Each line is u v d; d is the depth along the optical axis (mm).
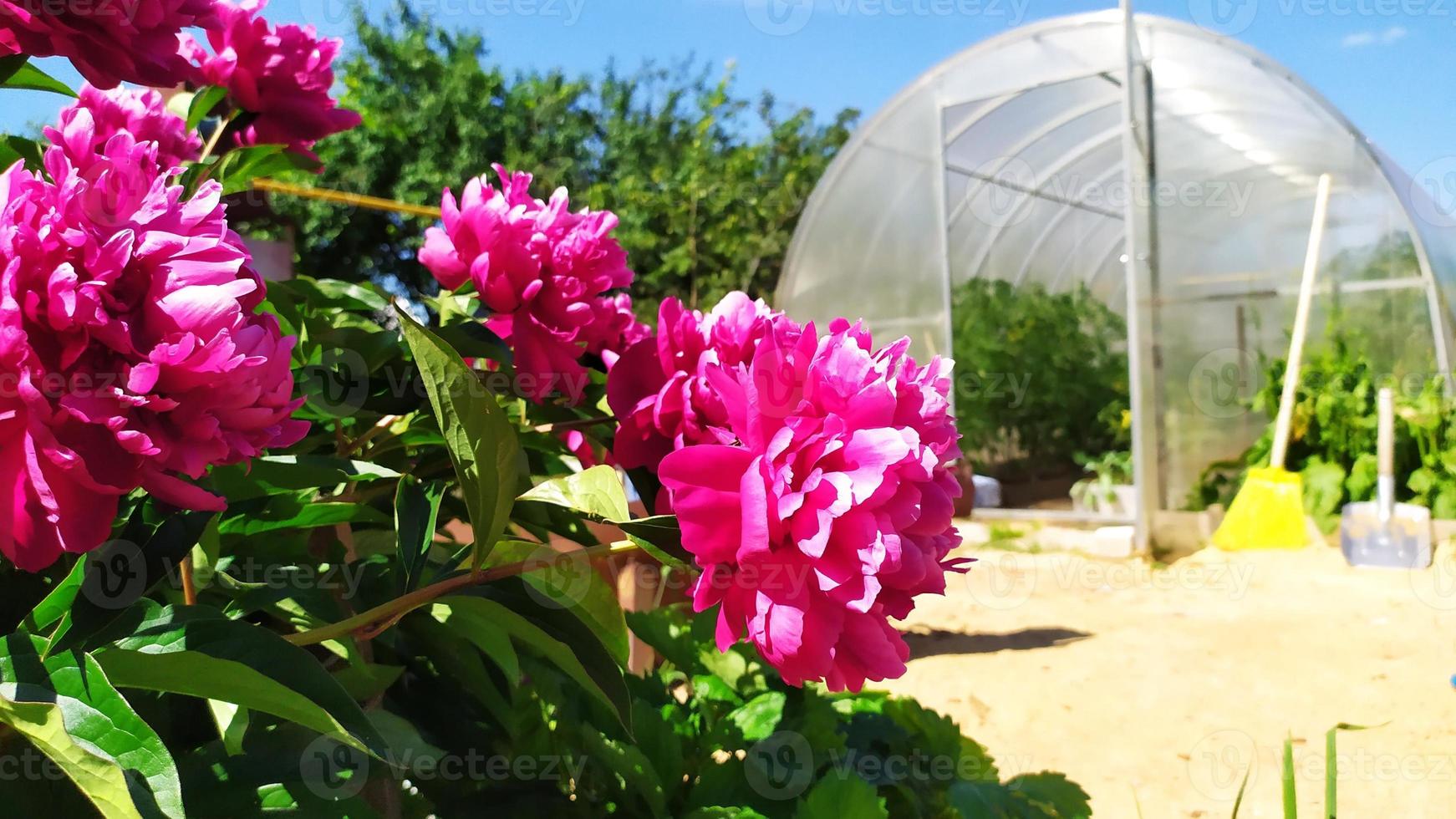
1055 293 8992
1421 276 6723
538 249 1003
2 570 764
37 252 510
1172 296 6945
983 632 4492
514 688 1123
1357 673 3732
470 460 691
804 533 677
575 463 1143
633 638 1750
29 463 499
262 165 1128
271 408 586
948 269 7555
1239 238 7191
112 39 732
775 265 14945
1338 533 6723
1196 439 7258
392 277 14695
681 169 14891
